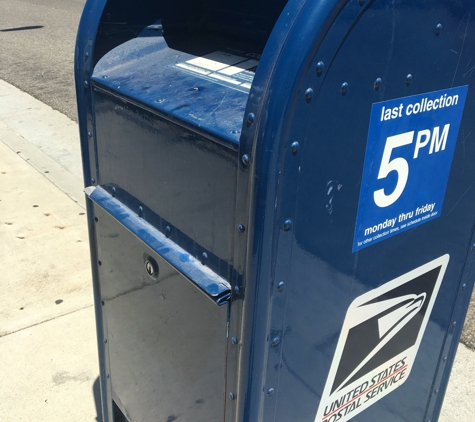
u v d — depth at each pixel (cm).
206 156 119
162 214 140
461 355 252
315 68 104
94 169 165
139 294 160
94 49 153
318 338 137
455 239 161
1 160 458
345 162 119
